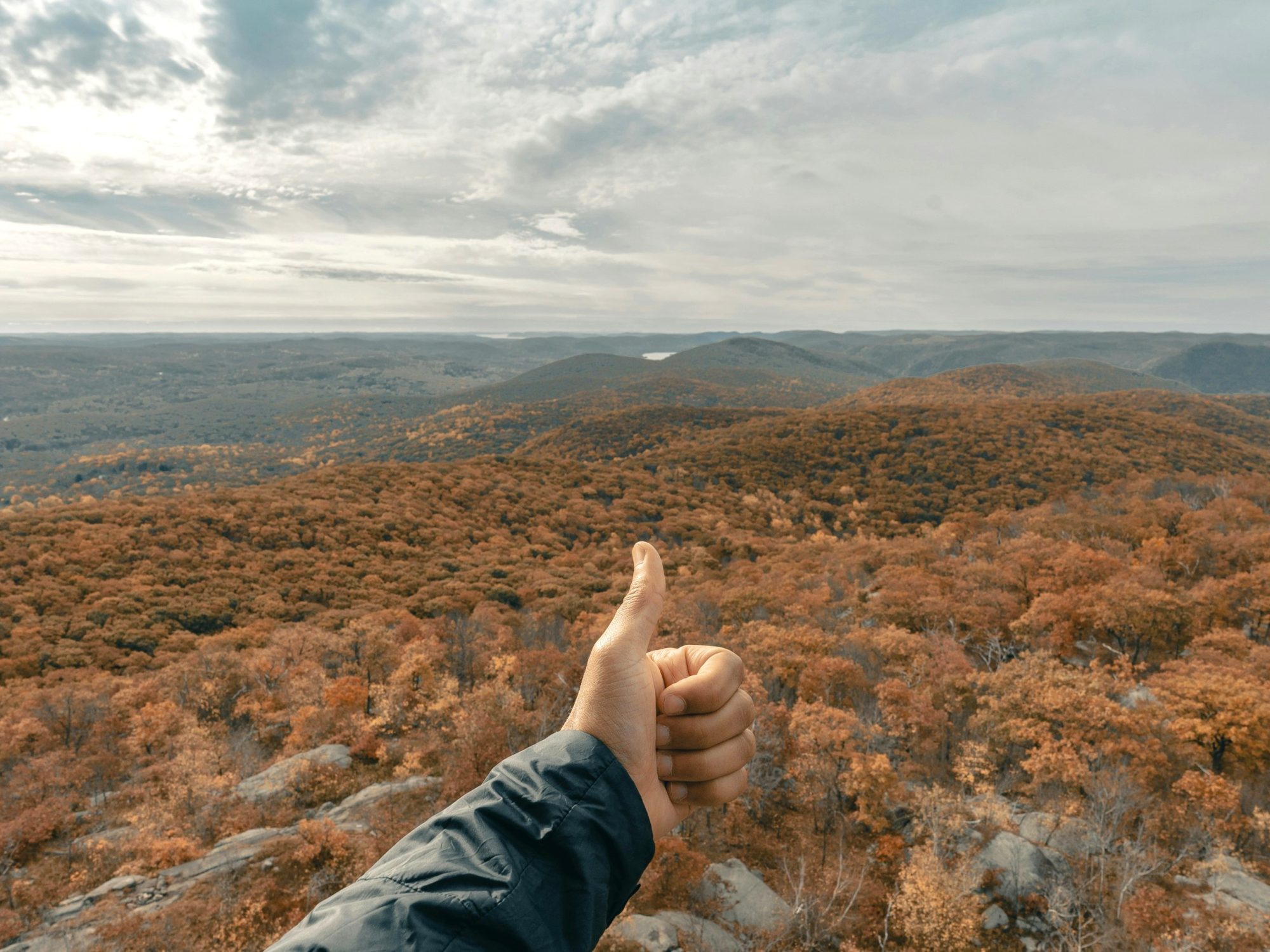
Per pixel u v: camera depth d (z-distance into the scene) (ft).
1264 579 168.14
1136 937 75.72
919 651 149.07
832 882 92.94
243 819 104.94
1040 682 120.98
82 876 91.45
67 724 148.05
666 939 79.25
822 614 196.44
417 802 108.58
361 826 101.45
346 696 142.00
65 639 226.58
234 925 78.95
